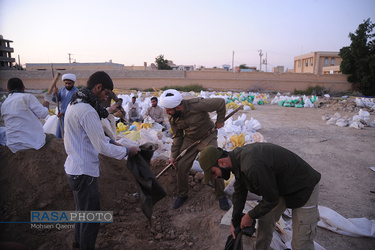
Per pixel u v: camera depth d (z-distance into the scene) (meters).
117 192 3.97
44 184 3.46
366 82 27.55
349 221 3.30
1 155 3.70
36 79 32.50
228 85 33.12
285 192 2.27
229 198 3.91
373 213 3.76
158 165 4.70
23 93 3.78
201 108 3.57
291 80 32.09
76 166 2.52
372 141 7.58
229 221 3.32
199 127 3.69
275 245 2.88
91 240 2.62
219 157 2.28
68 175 2.55
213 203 3.91
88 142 2.56
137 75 33.25
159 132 6.74
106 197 3.75
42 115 3.86
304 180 2.23
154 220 3.57
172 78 33.12
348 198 4.20
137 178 2.87
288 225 3.28
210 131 3.80
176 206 3.88
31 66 46.25
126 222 3.38
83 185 2.55
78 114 2.42
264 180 2.08
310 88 30.64
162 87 33.28
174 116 3.64
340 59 43.47
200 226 3.43
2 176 3.51
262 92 30.97
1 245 1.77
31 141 3.71
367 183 4.76
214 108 3.59
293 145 7.18
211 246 3.03
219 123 3.77
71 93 5.17
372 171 5.32
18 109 3.64
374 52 28.22
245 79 32.81
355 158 6.11
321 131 8.98
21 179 3.51
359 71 28.67
